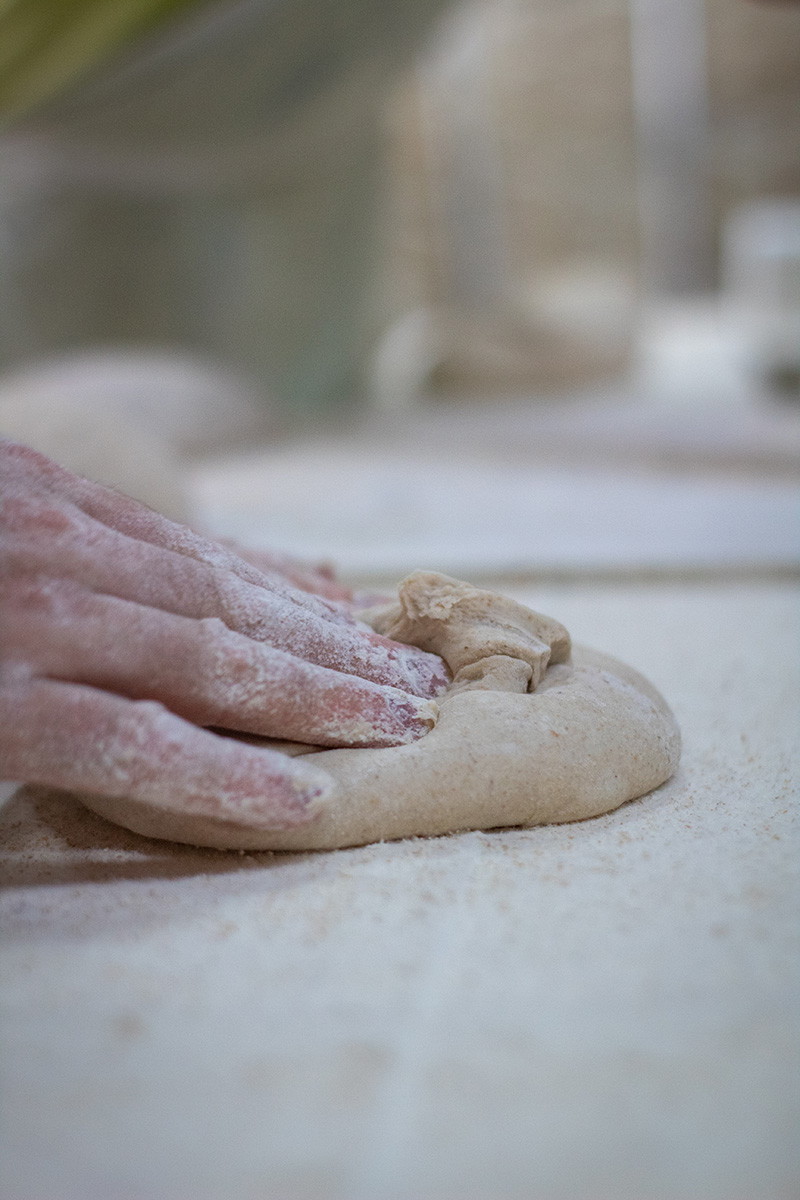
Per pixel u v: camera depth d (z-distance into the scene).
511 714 0.48
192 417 1.67
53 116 1.53
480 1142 0.34
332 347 2.06
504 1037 0.37
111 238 1.83
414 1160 0.34
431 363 2.19
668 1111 0.35
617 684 0.52
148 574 0.46
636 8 2.65
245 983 0.39
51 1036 0.38
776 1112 0.35
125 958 0.41
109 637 0.44
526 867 0.45
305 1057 0.37
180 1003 0.39
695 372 2.21
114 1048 0.37
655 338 2.59
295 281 1.97
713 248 2.82
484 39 2.35
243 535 1.12
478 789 0.47
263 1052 0.37
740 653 0.70
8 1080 0.36
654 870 0.44
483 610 0.52
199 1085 0.36
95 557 0.45
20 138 1.57
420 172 2.38
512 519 1.16
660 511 1.16
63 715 0.43
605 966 0.40
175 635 0.45
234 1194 0.33
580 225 2.80
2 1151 0.34
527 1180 0.33
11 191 1.73
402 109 2.33
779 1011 0.38
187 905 0.43
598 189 2.78
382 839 0.47
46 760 0.43
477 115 2.38
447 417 1.90
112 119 1.56
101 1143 0.34
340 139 1.86
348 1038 0.37
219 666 0.46
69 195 1.76
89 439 1.01
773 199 2.74
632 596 0.86
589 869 0.45
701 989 0.39
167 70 1.48
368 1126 0.35
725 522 1.08
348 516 1.21
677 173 2.77
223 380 1.81
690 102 2.71
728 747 0.55
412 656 0.51
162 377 1.71
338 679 0.48
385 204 2.06
